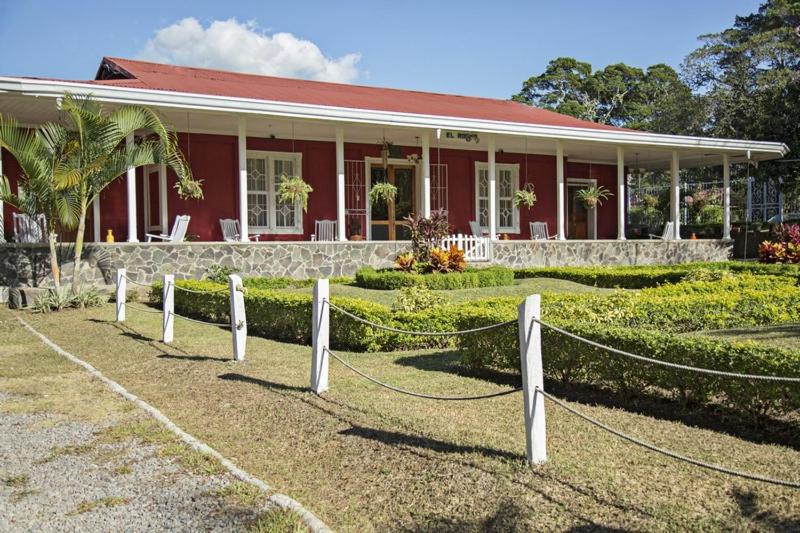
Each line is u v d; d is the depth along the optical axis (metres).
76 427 5.07
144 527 3.44
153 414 5.36
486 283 12.92
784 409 4.61
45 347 8.12
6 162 14.05
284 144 16.97
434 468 4.03
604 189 22.83
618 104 43.94
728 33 32.91
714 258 19.92
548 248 17.03
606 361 5.53
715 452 4.23
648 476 3.81
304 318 8.29
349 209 17.89
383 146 17.34
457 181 19.52
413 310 7.98
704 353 4.96
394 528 3.37
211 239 16.06
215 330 9.33
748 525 3.20
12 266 11.58
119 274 9.97
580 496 3.56
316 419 5.10
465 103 21.17
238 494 3.79
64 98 10.69
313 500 3.73
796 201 30.20
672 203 19.39
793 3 30.28
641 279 12.94
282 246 13.91
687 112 33.44
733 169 33.06
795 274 12.04
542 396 4.01
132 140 12.11
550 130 16.55
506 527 3.27
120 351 7.93
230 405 5.60
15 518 3.57
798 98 26.58
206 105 12.70
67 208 10.73
